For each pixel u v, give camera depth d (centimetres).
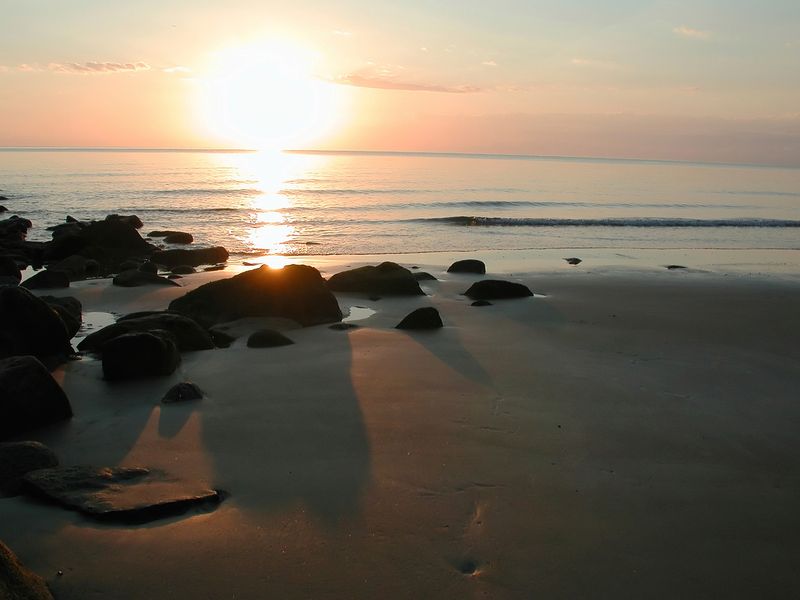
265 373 767
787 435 614
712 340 988
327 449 555
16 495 463
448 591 369
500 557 402
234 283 1072
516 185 5484
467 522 441
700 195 5031
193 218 3036
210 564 386
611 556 408
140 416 630
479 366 809
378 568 387
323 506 457
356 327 1018
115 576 373
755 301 1320
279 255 2080
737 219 3391
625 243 2508
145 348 751
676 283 1538
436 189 4850
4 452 495
